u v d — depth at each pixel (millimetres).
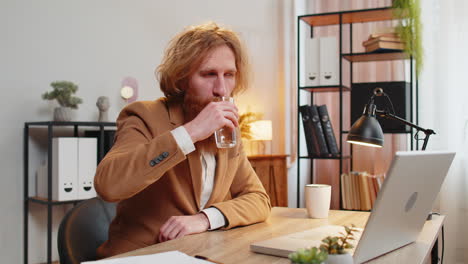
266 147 4391
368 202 3496
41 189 2766
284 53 4703
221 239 1185
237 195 1578
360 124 1652
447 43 3617
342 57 3904
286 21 4727
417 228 1130
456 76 3607
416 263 948
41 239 2838
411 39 3572
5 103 2674
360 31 4516
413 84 4082
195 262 903
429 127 3705
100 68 3104
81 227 1314
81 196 2676
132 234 1358
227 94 1420
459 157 3566
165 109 1452
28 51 2762
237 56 1476
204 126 1221
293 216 1562
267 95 4449
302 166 4816
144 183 1194
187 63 1373
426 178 993
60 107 2715
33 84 2785
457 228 3535
